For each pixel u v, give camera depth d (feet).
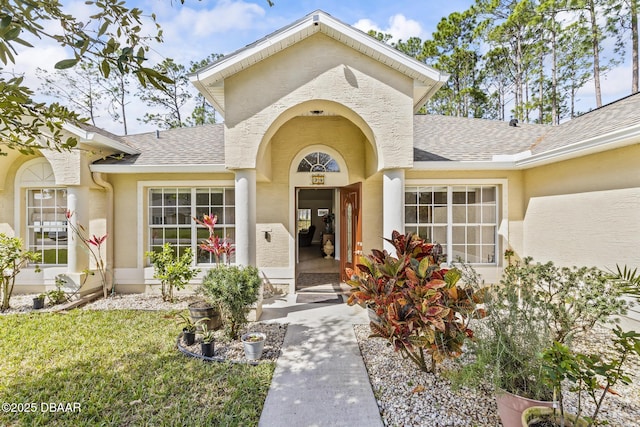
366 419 12.23
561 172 24.77
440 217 30.55
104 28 7.36
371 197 31.35
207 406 12.97
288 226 31.27
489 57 88.84
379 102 22.74
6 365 16.26
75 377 15.12
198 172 29.19
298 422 12.08
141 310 25.12
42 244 31.40
